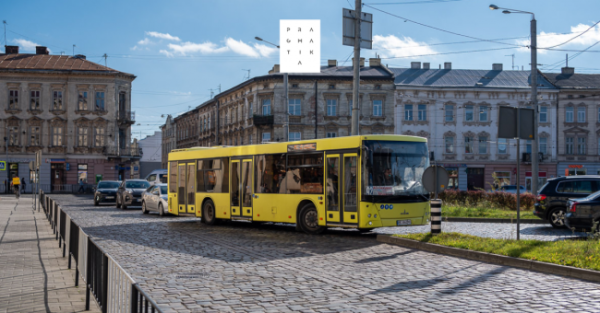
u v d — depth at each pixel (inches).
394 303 289.0
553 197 735.1
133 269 405.1
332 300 297.1
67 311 276.4
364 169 610.2
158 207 1049.5
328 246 545.6
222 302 294.0
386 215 610.2
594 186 720.3
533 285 336.8
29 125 2378.2
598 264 361.1
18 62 2413.9
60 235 529.3
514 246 451.8
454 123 2315.5
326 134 2213.3
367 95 2246.6
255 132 2237.9
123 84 2461.9
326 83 2220.7
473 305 284.0
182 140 3486.7
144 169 4040.4
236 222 892.6
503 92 2340.1
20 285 346.6
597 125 2390.5
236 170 792.3
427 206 643.5
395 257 463.5
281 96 2194.9
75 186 2377.0
